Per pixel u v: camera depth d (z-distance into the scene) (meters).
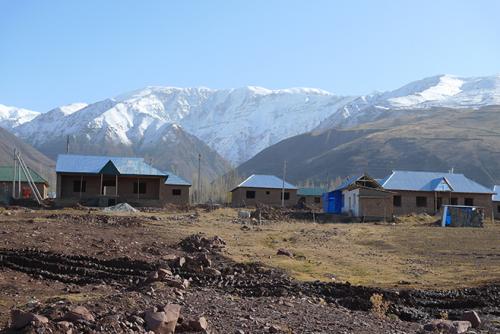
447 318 24.33
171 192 86.88
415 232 54.06
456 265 37.03
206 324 16.73
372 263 37.16
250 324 18.19
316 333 18.27
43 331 13.94
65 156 76.75
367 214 72.81
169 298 20.20
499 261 38.53
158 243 37.84
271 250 40.03
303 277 31.41
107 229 42.12
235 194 97.12
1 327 15.65
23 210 57.94
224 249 38.06
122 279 27.88
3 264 28.88
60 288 24.98
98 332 14.52
